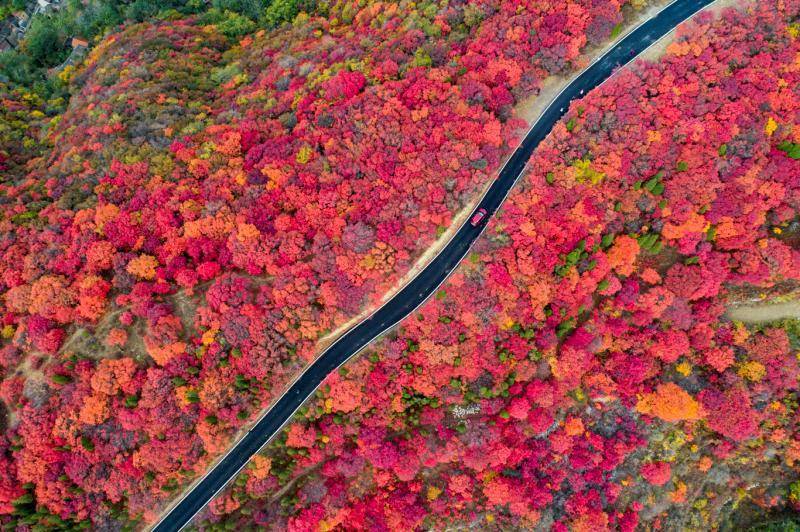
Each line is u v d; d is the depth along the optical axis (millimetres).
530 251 73312
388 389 74938
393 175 75188
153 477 71688
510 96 77125
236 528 74500
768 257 74812
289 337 73688
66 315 72062
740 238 74938
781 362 75625
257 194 76062
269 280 75062
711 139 73000
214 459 76188
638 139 73312
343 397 74062
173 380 69812
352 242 72875
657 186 73562
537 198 73688
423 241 75250
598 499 77312
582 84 80000
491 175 78875
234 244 73562
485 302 73438
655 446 79125
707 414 77062
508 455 75125
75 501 69188
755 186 73812
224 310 71250
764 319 78562
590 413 78625
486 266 74062
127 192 78500
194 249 74375
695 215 73438
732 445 78938
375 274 74125
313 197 74625
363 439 74938
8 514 66938
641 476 78938
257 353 72438
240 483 74812
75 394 68375
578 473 77938
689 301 77750
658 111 73875
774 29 75188
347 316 76125
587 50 80000
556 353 76875
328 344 78375
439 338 73812
